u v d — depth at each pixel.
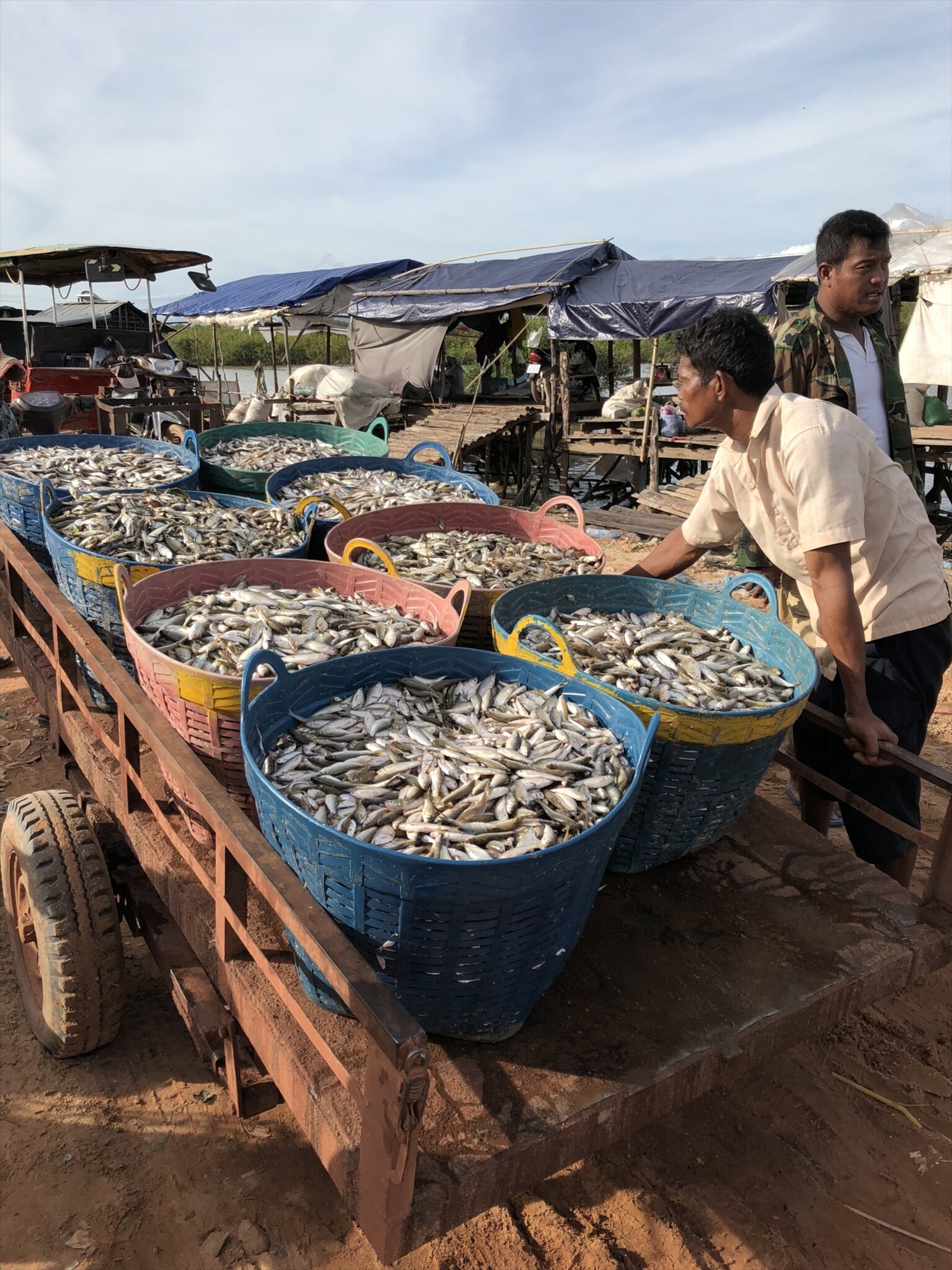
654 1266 2.26
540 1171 1.62
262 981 1.89
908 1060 3.00
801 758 3.23
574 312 12.88
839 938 2.21
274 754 2.07
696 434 13.09
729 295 11.61
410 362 15.71
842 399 3.21
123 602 2.75
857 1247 2.33
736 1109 2.77
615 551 9.60
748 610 3.03
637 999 1.99
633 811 2.30
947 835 2.25
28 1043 2.89
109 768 2.72
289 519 4.06
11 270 14.74
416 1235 1.47
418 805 1.90
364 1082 1.38
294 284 19.34
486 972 1.69
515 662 2.52
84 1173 2.43
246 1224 2.30
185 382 12.49
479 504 4.45
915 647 2.75
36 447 5.60
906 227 12.49
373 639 2.85
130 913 2.82
